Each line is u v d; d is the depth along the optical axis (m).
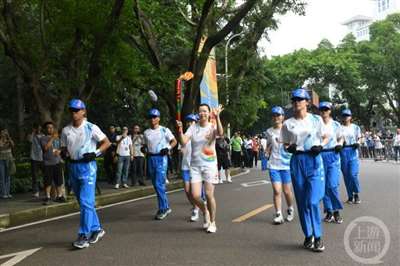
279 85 55.47
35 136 13.40
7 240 8.24
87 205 7.39
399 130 28.16
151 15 19.34
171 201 12.78
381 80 51.75
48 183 12.02
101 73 14.34
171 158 20.52
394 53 50.12
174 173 20.77
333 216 8.72
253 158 31.38
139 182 16.45
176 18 20.12
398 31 52.62
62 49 14.55
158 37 21.02
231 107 28.02
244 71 28.62
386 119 59.66
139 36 19.33
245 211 10.31
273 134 8.97
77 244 7.27
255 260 6.31
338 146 8.79
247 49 27.42
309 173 6.87
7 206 11.40
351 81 51.91
